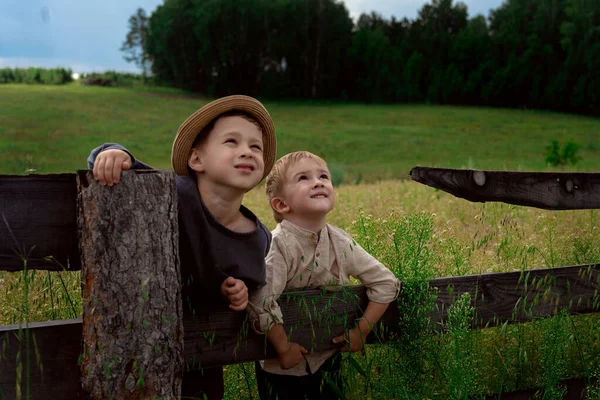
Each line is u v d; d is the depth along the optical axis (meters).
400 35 121.44
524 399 2.63
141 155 39.62
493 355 2.75
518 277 2.62
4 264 1.78
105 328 1.67
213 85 98.75
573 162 26.73
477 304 2.53
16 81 86.50
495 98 92.94
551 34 96.56
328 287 2.28
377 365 2.58
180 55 101.44
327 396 2.36
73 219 1.82
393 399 2.32
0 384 1.76
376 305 2.31
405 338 2.36
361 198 8.61
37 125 49.03
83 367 1.71
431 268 2.69
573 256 3.24
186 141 1.97
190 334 2.04
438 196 7.30
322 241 2.34
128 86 91.62
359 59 103.62
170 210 1.76
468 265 3.10
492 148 49.03
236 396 2.46
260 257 2.05
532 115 78.00
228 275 1.98
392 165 38.06
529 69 91.44
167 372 1.75
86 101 64.69
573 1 96.31
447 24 125.56
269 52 102.44
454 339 2.31
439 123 66.25
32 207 1.78
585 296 2.75
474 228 4.88
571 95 86.38
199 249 1.94
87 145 41.75
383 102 98.44
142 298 1.70
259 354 2.16
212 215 1.94
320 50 103.06
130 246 1.68
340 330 2.31
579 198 2.70
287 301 2.22
